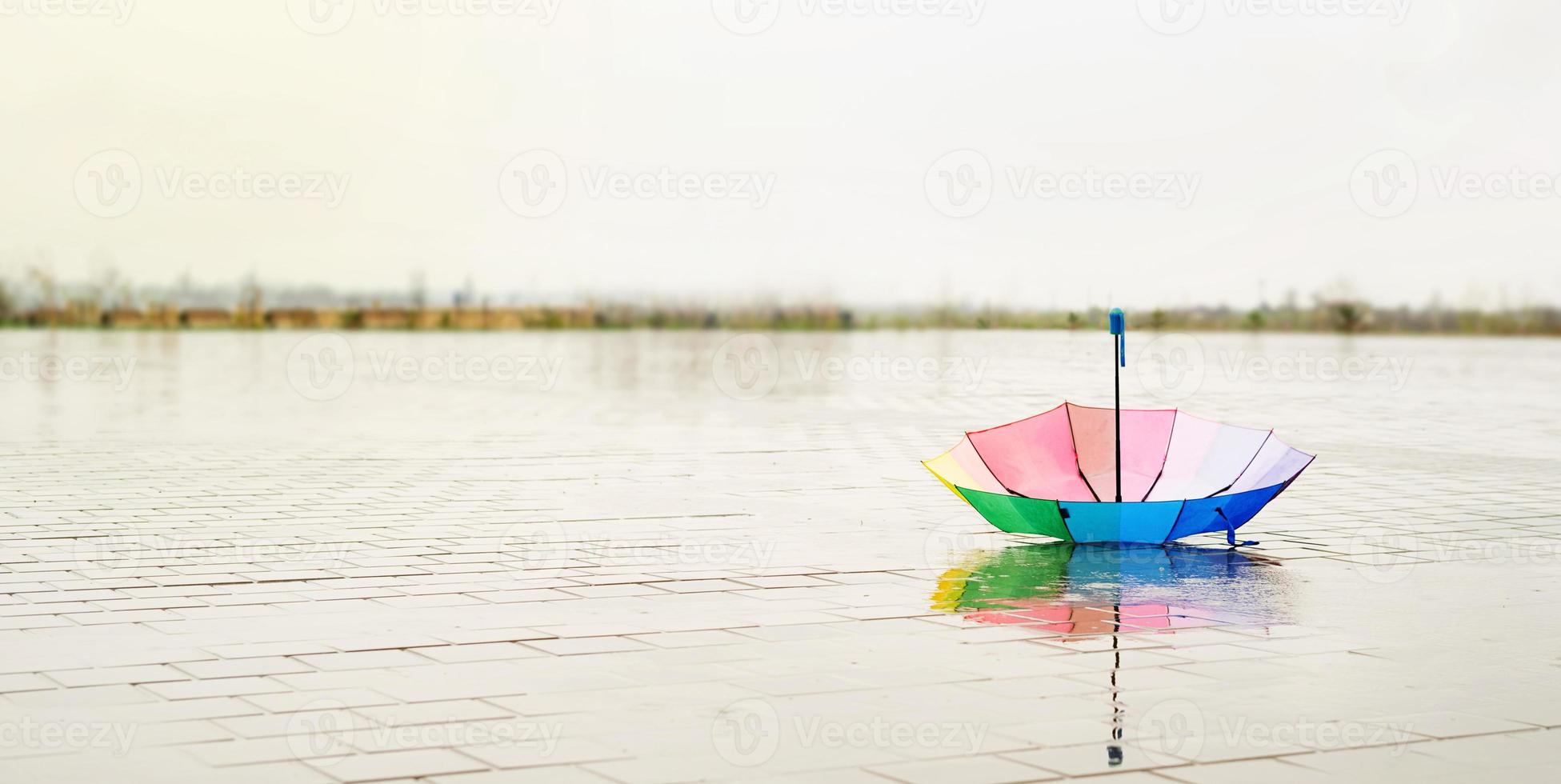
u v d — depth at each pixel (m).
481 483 11.45
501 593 6.68
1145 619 6.00
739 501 10.31
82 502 10.19
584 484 11.40
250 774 3.88
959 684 4.88
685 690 4.82
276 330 46.75
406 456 13.73
